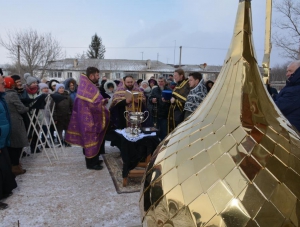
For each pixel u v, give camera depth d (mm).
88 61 38844
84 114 4301
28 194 3518
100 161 4762
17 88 4719
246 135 889
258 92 969
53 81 7211
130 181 3982
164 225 962
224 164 870
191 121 1104
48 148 5922
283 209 813
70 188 3736
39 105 4648
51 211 3070
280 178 841
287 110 2584
